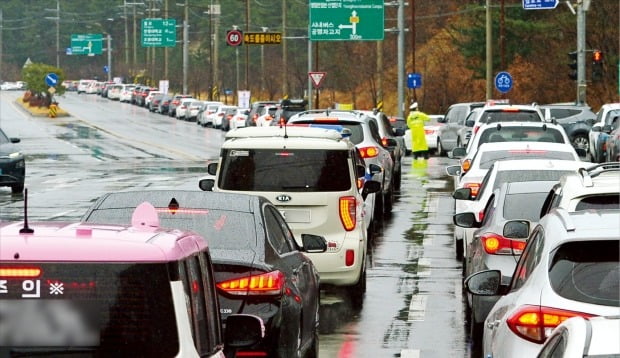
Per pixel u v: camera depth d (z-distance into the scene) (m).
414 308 34.88
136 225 13.94
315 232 34.16
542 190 31.50
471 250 33.78
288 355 23.23
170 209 24.25
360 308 34.91
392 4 135.00
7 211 61.69
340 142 34.81
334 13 133.25
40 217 57.97
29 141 147.62
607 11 159.00
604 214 18.48
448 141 114.56
